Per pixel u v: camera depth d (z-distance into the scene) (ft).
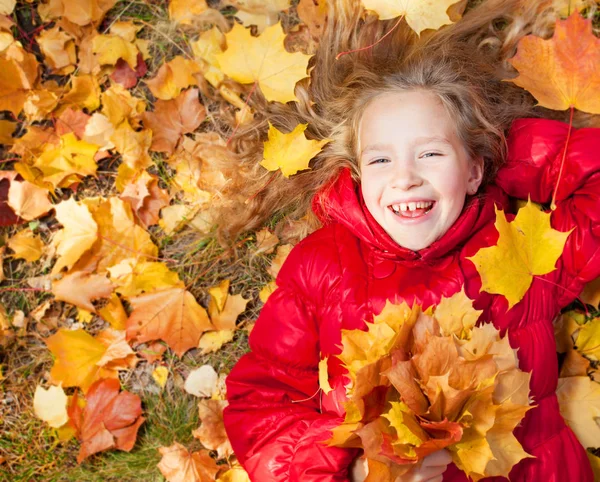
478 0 5.26
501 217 4.00
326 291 4.60
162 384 5.42
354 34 5.08
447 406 3.67
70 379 5.28
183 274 5.46
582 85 4.25
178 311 5.31
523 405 3.89
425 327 3.90
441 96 4.37
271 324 4.71
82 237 5.28
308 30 5.29
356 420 3.78
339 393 4.55
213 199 5.40
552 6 5.01
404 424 3.60
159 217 5.49
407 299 4.41
